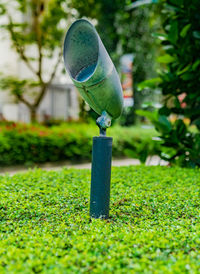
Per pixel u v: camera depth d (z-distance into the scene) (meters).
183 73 5.30
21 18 11.66
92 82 2.73
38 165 8.95
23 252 2.08
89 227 2.60
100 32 11.95
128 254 2.07
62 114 15.17
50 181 4.21
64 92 15.32
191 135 5.62
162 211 3.12
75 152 9.72
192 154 5.48
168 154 5.72
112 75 2.82
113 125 11.92
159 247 2.19
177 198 3.49
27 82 10.38
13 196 3.43
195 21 5.54
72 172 4.77
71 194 3.59
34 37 10.48
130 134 11.23
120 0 11.53
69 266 1.93
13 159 8.73
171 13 6.27
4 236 2.46
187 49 5.53
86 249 2.13
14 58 12.64
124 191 3.74
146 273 1.82
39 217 2.95
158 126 5.47
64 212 3.10
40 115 13.95
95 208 2.92
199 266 1.93
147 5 9.09
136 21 11.66
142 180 4.28
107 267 1.91
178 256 2.04
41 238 2.34
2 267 1.90
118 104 2.98
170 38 5.35
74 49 2.85
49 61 13.58
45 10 10.63
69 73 2.84
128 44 11.89
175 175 4.60
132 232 2.54
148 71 11.85
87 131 10.27
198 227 2.58
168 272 1.81
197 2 5.35
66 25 11.09
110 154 2.92
